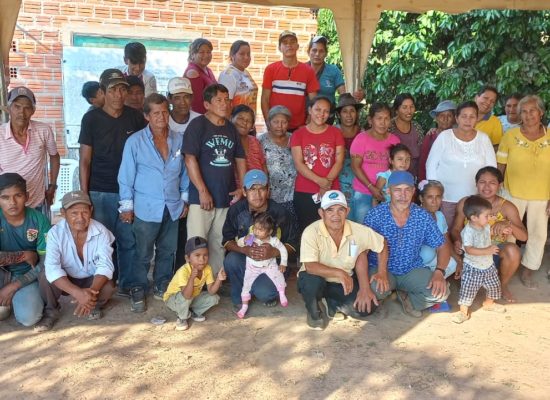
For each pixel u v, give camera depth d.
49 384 3.31
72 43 8.40
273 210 4.37
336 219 3.99
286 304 4.37
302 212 4.99
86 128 4.34
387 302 4.60
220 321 4.21
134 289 4.39
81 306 3.85
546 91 8.48
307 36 9.37
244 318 4.27
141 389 3.29
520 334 4.08
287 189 5.14
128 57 5.59
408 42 9.52
